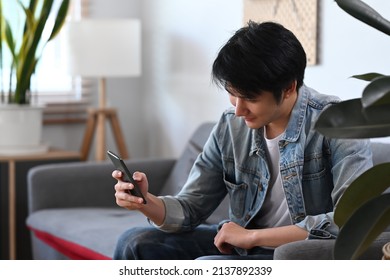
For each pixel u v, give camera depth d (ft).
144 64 15.64
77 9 15.51
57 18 13.17
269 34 6.19
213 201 7.34
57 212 11.27
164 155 14.98
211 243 7.17
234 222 7.12
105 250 9.18
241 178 7.09
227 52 6.20
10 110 13.06
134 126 15.90
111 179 11.98
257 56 6.12
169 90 14.62
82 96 15.61
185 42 13.92
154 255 6.94
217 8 12.78
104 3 15.58
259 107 6.30
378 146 8.09
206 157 7.34
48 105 15.25
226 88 6.30
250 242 6.44
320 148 6.73
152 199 6.96
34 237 11.71
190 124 13.87
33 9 13.07
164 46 14.71
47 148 13.67
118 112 15.78
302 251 5.66
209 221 9.84
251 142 7.04
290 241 6.29
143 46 15.62
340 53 9.77
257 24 6.31
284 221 6.91
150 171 12.06
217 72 6.27
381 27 5.34
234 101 6.45
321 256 5.67
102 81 14.29
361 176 5.22
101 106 14.37
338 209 5.35
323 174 6.78
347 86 9.66
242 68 6.12
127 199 6.72
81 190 11.78
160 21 14.85
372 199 5.01
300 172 6.76
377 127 4.88
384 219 5.00
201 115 13.44
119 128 14.44
